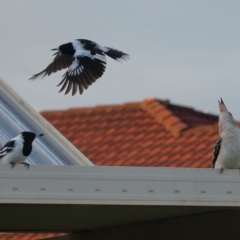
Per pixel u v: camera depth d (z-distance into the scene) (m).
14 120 14.77
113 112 27.58
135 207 10.77
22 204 10.28
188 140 23.75
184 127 24.59
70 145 14.95
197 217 12.08
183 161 22.30
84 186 10.25
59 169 10.23
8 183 10.09
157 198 10.41
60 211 11.18
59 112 28.66
